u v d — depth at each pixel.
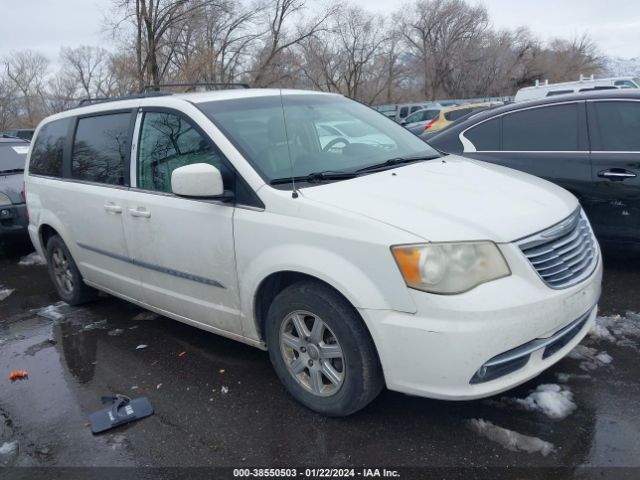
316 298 2.91
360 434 2.93
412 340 2.61
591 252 3.18
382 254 2.65
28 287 6.07
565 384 3.22
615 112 4.75
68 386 3.72
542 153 5.00
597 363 3.42
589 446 2.71
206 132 3.46
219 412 3.25
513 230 2.72
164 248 3.71
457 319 2.54
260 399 3.34
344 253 2.77
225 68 29.34
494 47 49.34
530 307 2.61
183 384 3.60
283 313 3.10
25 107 52.69
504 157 5.17
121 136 4.13
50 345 4.41
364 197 2.95
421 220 2.70
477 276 2.60
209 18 22.11
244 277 3.22
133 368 3.89
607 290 4.54
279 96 4.02
